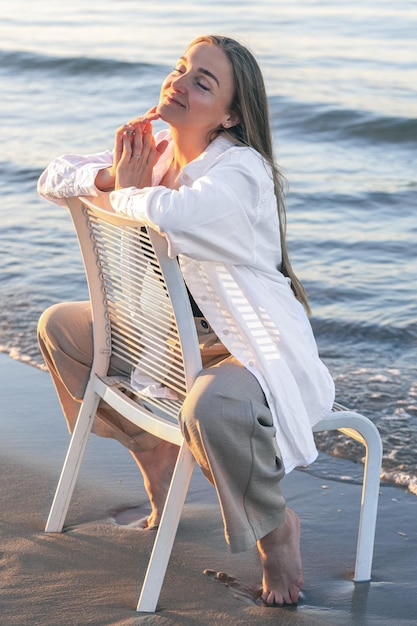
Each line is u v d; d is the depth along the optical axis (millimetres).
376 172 10008
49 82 14977
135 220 2588
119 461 4031
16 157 10094
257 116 2891
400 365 5234
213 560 3174
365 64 15984
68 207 3002
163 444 3293
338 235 7754
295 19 21484
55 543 3207
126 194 2613
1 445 4129
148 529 3340
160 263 2600
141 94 14016
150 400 2924
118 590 2881
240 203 2631
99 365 3117
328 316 5965
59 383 3260
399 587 3057
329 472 4023
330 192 9102
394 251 7348
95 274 2996
